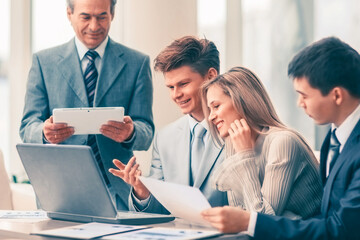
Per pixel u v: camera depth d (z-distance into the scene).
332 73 1.55
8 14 3.93
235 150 1.88
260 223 1.54
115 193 2.53
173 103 3.78
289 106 4.59
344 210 1.50
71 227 1.68
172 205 1.73
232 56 4.48
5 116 3.95
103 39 2.62
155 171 2.24
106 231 1.58
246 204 1.78
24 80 3.93
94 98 2.58
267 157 1.83
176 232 1.57
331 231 1.51
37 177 1.89
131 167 2.05
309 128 4.58
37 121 2.60
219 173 1.86
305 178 1.81
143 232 1.57
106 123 2.31
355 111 1.59
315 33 4.60
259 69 4.57
